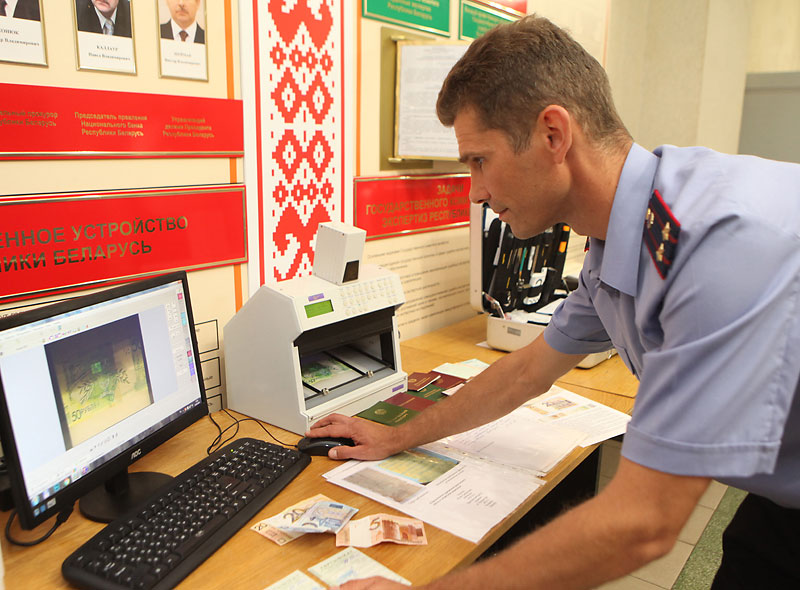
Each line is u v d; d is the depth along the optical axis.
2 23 1.03
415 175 2.03
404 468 1.15
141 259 1.30
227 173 1.45
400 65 1.86
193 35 1.32
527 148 0.83
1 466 1.01
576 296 1.13
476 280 1.91
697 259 0.69
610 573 0.70
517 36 0.83
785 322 0.65
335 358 1.50
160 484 1.10
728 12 3.34
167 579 0.83
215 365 1.49
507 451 1.23
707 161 0.80
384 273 1.47
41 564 0.89
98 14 1.16
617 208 0.83
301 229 1.66
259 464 1.11
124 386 1.03
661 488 0.69
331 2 1.63
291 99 1.57
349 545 0.92
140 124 1.25
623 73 3.16
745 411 0.65
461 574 0.73
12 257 1.10
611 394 1.57
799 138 3.75
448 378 1.63
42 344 0.89
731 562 1.12
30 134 1.09
